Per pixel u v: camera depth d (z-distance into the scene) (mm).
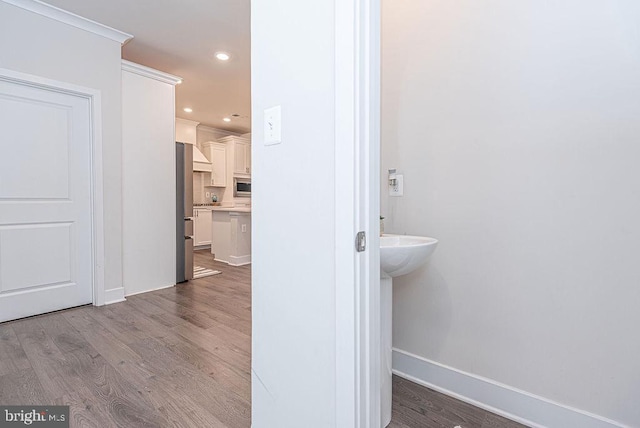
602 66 1155
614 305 1158
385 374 1319
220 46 3234
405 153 1677
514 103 1345
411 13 1643
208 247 6660
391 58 1718
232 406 1445
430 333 1612
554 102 1253
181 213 3762
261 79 1117
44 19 2479
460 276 1511
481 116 1433
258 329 1171
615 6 1127
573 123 1217
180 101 5012
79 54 2676
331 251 899
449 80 1521
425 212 1613
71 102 2703
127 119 3102
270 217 1105
